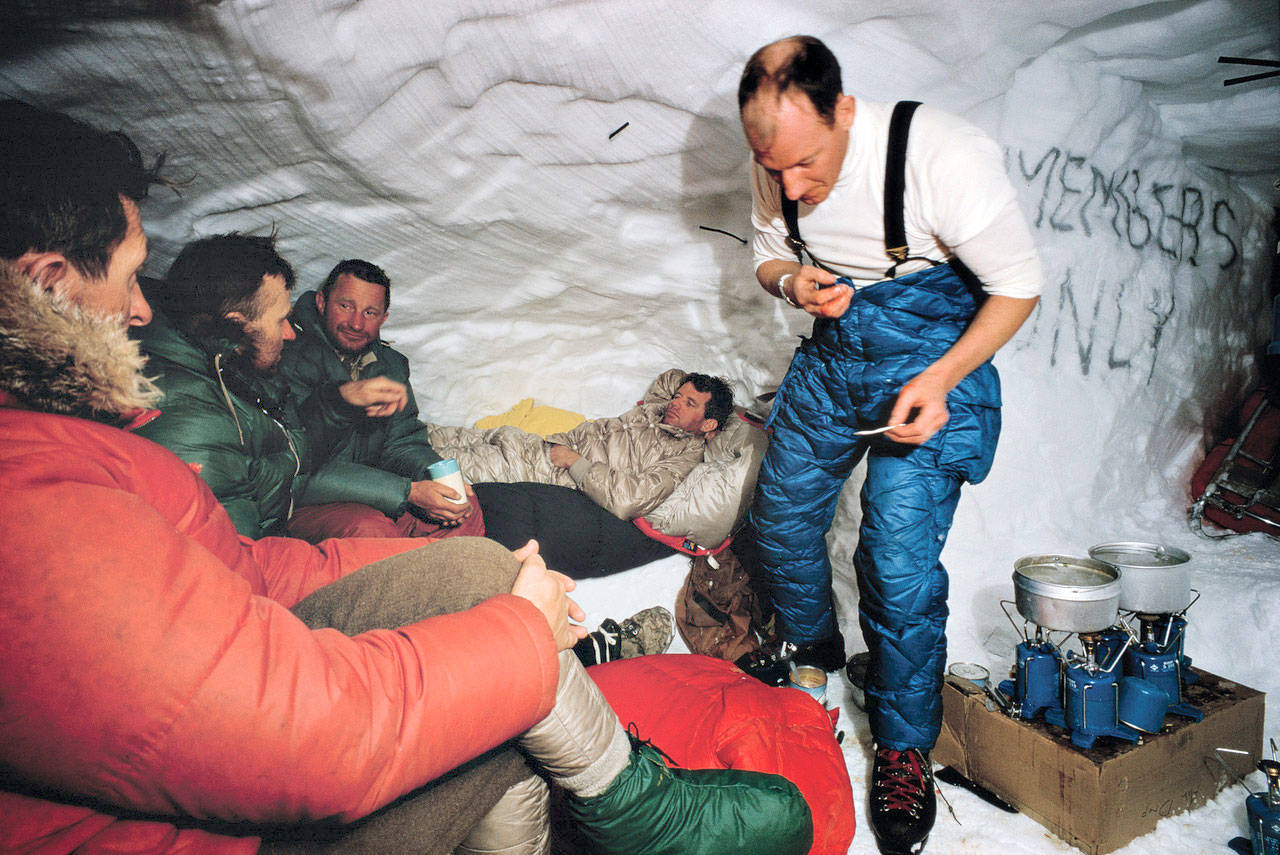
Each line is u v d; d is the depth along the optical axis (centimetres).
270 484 169
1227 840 151
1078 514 235
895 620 152
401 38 162
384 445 224
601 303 254
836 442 168
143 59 151
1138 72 215
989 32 179
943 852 152
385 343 229
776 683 197
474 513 217
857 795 168
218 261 162
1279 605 197
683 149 195
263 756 57
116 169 76
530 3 160
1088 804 147
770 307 236
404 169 193
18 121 71
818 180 129
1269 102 224
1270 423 256
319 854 73
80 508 54
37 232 69
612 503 229
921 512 150
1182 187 252
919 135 127
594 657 194
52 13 136
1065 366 233
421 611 86
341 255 217
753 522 193
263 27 149
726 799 103
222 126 172
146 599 54
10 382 67
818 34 170
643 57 172
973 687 172
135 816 62
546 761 87
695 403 244
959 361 131
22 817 57
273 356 176
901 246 137
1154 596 160
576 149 196
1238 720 162
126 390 74
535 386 276
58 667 51
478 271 235
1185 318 258
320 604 91
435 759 67
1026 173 215
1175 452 267
